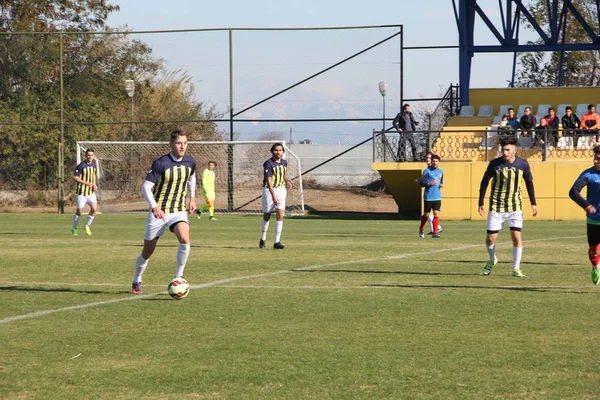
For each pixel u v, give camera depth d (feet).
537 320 47.34
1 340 41.91
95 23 278.87
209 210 166.09
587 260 81.56
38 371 35.53
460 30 195.72
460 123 188.96
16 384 33.40
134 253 88.84
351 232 125.59
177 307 52.11
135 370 35.65
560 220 156.87
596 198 60.59
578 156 162.09
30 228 134.62
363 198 219.61
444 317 48.32
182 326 45.65
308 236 115.85
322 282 64.18
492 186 68.08
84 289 60.49
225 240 107.86
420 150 167.53
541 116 189.98
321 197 220.02
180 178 55.62
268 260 81.15
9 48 207.00
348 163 245.45
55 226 140.56
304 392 32.14
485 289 60.18
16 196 205.67
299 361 37.29
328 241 106.32
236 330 44.47
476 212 158.61
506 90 198.49
